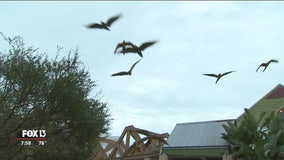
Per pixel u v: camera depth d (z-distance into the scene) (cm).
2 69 1355
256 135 1459
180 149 1809
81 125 1495
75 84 1443
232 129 1504
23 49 1416
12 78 1337
